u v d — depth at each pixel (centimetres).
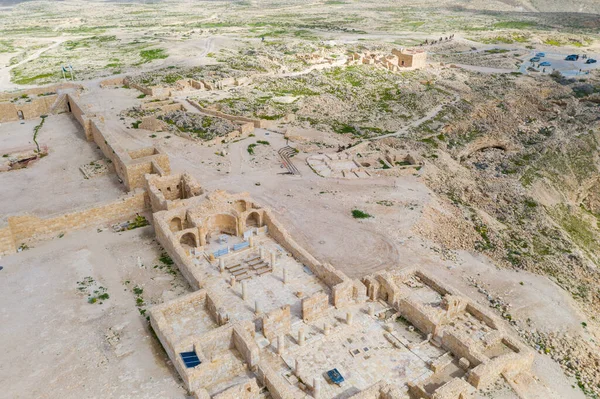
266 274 5000
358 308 4581
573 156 10825
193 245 5484
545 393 3944
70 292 4600
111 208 5838
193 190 6103
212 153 8756
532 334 4834
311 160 8800
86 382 3603
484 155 10694
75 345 3956
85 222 5703
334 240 6159
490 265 6075
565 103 13862
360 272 5525
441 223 6969
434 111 12506
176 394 3500
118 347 3938
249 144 9325
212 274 4972
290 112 11425
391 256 5875
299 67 15650
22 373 3681
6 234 5112
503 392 3725
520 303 5297
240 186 7519
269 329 4100
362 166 8769
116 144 7131
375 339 4200
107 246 5366
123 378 3638
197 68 14950
